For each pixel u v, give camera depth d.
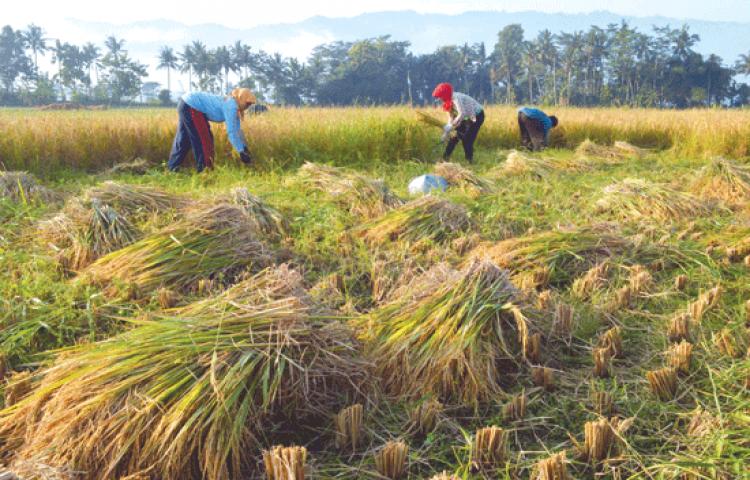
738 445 2.55
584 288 4.30
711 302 3.95
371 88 116.50
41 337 3.69
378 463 2.54
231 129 8.47
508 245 4.91
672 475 2.41
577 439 2.73
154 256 4.48
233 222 4.90
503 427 2.84
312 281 4.69
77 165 9.67
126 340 2.80
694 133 12.17
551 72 120.50
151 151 10.18
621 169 9.80
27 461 2.28
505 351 3.23
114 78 107.69
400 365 3.16
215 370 2.61
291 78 116.31
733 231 5.41
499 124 14.08
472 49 125.94
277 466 2.36
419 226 5.59
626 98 109.75
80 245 4.87
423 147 10.91
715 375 3.13
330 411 2.92
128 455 2.43
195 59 129.38
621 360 3.40
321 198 7.00
